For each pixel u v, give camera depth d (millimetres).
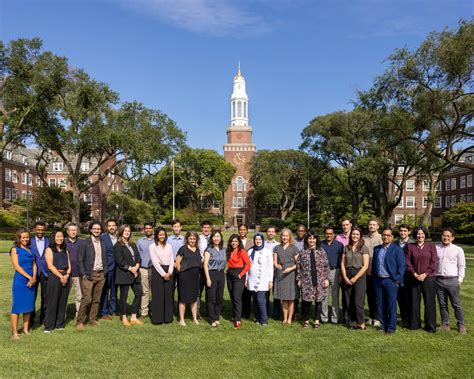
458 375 6059
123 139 34781
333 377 6000
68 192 44344
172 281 9031
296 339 7785
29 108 31031
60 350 7098
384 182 39625
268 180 69812
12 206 47281
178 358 6750
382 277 8273
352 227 9180
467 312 9828
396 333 8156
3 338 7789
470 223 38531
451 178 64938
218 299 8836
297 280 8719
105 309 9414
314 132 42875
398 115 23719
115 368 6312
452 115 23281
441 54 19500
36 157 40781
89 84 34781
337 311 8938
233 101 92938
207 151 74875
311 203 74125
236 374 6094
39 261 8750
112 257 9391
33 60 31109
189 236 9023
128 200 56531
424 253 8281
